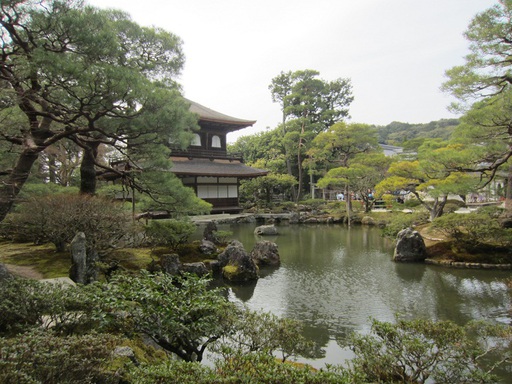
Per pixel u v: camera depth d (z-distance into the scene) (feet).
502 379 21.47
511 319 32.32
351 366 24.07
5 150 45.96
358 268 53.78
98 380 12.80
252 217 116.98
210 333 18.06
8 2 28.43
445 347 17.61
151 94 34.50
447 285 43.83
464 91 50.96
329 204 135.64
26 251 44.65
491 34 46.50
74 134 39.58
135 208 56.34
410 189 86.02
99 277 36.29
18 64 31.40
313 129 166.20
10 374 9.56
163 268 44.24
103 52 31.71
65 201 38.91
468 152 53.88
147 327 17.75
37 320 17.44
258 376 11.44
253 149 189.78
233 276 46.98
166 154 48.65
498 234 52.90
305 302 38.47
